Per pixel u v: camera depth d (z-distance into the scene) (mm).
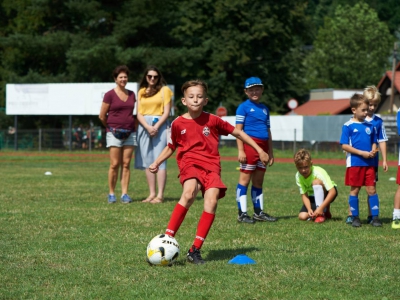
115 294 8922
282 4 94688
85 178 30984
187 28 88750
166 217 16625
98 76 82312
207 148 11289
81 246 12445
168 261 10695
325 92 106000
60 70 85312
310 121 66500
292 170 40469
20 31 86312
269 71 99750
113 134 20016
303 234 14078
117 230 14438
